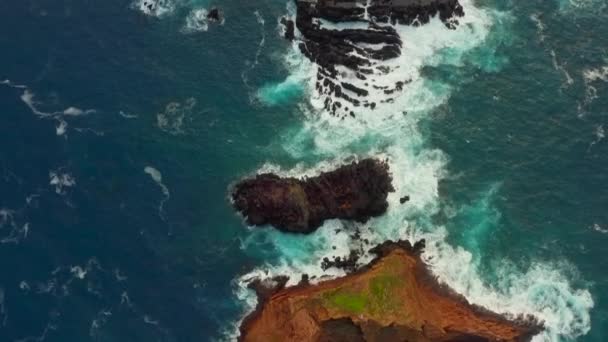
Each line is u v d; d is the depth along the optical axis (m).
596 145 133.62
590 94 141.25
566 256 119.38
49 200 121.88
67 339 107.44
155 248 118.50
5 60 140.00
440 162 130.38
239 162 130.00
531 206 125.31
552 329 111.00
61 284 113.00
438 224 122.50
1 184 122.88
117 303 111.94
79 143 129.38
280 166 129.25
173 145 131.62
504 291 115.00
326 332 107.38
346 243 119.88
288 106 138.25
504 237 121.31
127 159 128.75
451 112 137.50
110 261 116.19
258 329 109.69
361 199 121.31
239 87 141.00
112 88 138.25
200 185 126.81
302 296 111.69
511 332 109.56
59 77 138.50
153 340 108.62
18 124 130.62
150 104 137.00
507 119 137.00
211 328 110.50
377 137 133.38
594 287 115.88
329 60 142.12
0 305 109.88
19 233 117.75
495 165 130.38
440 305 112.06
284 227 120.94
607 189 127.62
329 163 129.50
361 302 110.06
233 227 121.81
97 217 120.81
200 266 117.25
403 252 118.44
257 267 117.38
